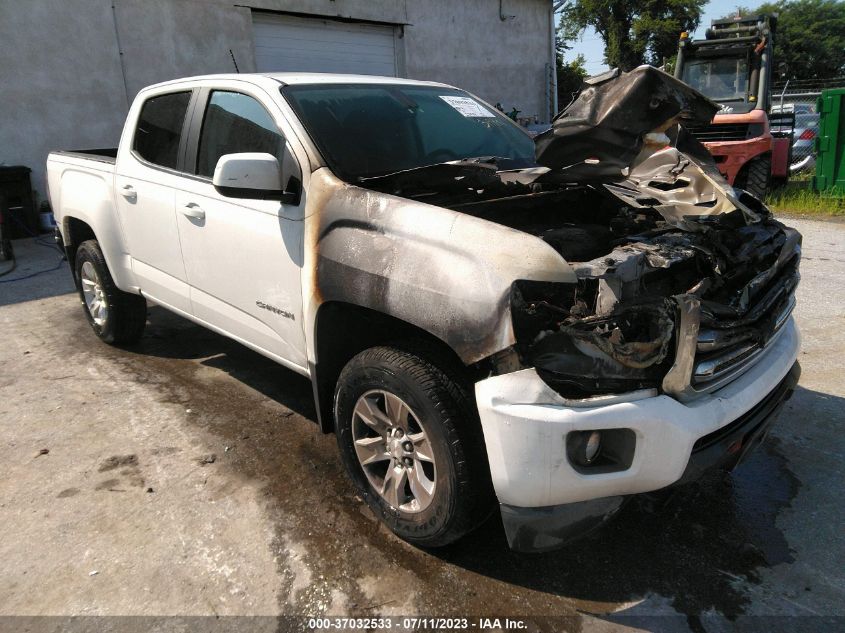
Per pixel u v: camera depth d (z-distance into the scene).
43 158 9.98
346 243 2.68
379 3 13.94
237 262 3.33
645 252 2.46
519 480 2.15
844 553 2.65
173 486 3.14
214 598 2.43
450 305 2.28
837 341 4.79
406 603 2.41
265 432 3.66
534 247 2.22
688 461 2.26
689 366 2.21
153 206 3.92
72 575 2.56
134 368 4.60
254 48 12.16
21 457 3.41
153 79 10.95
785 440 3.50
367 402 2.71
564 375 2.13
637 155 3.00
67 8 9.91
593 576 2.54
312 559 2.63
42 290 6.71
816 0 49.78
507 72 17.38
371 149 3.22
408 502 2.66
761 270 2.73
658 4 36.81
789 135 11.98
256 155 2.90
